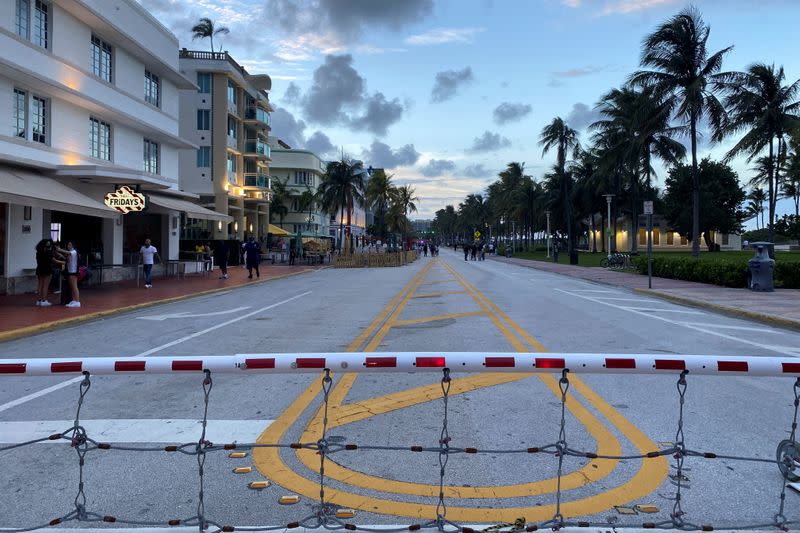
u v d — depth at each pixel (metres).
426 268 42.00
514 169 89.31
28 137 18.81
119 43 24.17
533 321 12.77
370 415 5.77
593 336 10.69
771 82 35.59
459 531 3.31
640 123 38.75
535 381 7.18
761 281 19.00
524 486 4.09
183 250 40.09
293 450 4.82
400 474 4.31
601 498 3.88
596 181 60.47
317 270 39.06
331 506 3.73
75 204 16.56
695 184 34.09
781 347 9.77
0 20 17.09
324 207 62.28
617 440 5.00
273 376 7.55
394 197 79.88
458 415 5.77
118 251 24.89
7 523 3.61
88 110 22.16
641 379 7.29
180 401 6.36
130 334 11.37
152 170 28.22
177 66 30.03
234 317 13.95
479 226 139.12
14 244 18.62
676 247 73.81
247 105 52.84
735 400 6.36
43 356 9.18
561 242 95.38
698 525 3.48
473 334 10.86
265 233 60.31
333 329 11.74
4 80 17.55
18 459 4.68
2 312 13.88
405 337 10.59
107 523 3.58
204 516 3.62
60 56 20.22
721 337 10.78
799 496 3.92
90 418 5.75
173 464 4.54
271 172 78.56
